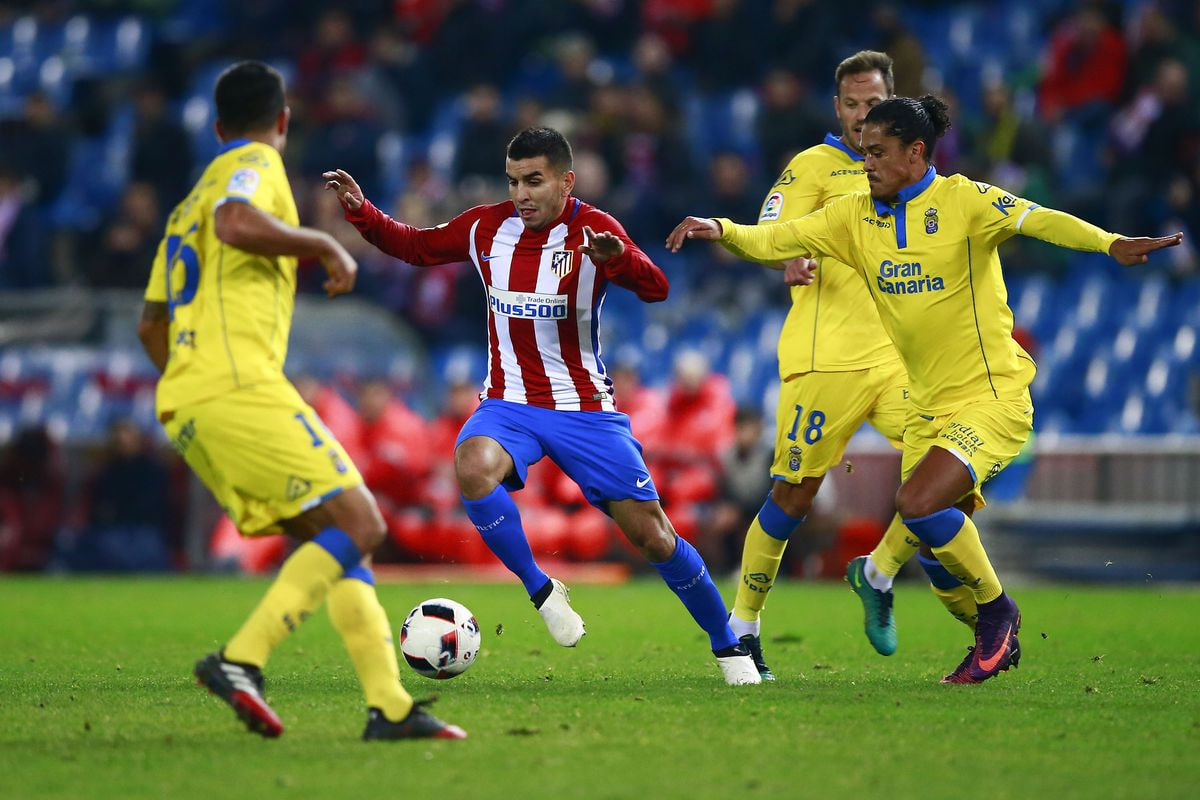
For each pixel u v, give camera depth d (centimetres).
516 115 7312
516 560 2288
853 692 2202
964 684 2309
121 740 1750
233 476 1777
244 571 5706
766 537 2573
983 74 7869
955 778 1551
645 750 1688
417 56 7950
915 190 2348
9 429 6309
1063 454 5422
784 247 2400
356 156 7112
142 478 5669
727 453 5275
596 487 2312
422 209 6675
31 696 2147
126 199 7056
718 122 7675
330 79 7812
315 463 1762
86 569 5647
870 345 2597
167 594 4544
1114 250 2212
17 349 6381
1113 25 7225
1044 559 5391
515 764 1606
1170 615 3838
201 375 1780
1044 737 1792
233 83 1881
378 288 6794
